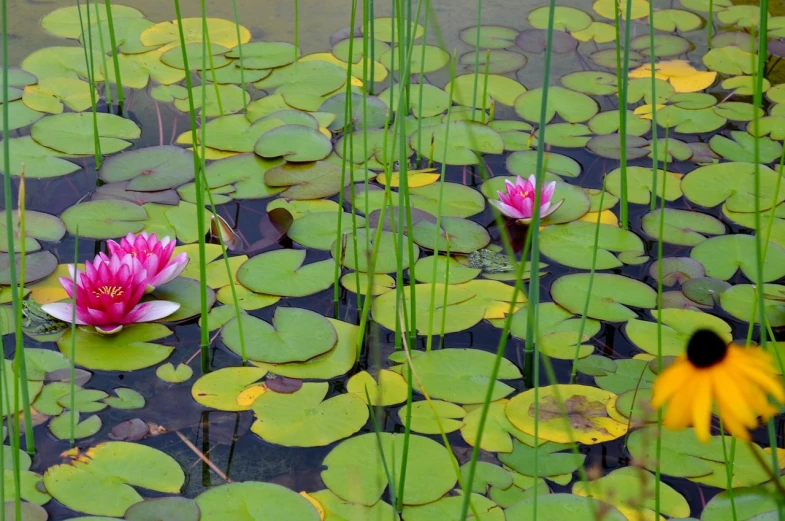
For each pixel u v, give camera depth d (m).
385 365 1.60
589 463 1.37
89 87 2.56
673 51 2.95
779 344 1.65
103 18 2.94
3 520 1.08
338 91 2.63
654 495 1.30
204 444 1.40
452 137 2.40
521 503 1.27
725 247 1.96
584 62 2.87
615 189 2.20
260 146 2.27
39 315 1.65
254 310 1.72
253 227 1.99
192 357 1.59
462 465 1.36
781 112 2.57
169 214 1.99
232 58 2.76
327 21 3.06
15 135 2.30
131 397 1.49
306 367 1.57
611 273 1.88
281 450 1.39
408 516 1.25
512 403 1.50
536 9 3.24
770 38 3.03
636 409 1.46
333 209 2.06
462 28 3.07
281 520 1.23
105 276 1.61
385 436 1.42
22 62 2.64
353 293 1.79
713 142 2.41
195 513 1.24
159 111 2.47
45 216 1.94
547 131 2.46
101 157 2.23
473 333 1.70
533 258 1.14
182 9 3.05
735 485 1.33
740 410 0.73
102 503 1.25
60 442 1.38
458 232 2.00
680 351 1.62
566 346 1.65
